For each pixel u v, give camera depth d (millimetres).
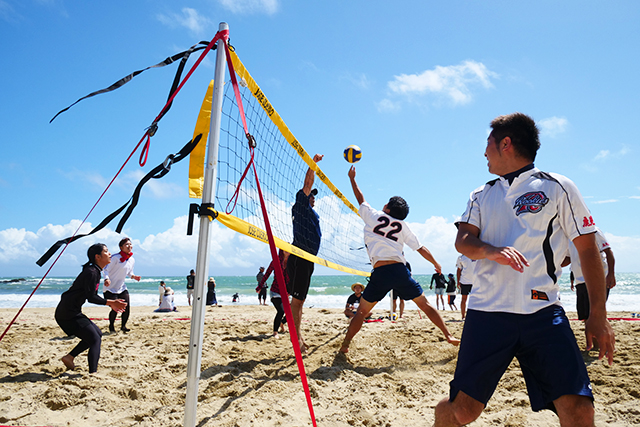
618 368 3156
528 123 1620
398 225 3830
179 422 2352
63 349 4266
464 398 1420
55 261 2049
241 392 2832
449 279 14039
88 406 2600
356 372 3357
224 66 2180
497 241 1577
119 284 5535
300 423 2354
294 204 3959
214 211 2037
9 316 8867
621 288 34781
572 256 3736
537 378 1391
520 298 1450
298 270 4062
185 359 3766
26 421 2373
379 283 3795
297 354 1880
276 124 3057
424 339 4566
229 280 54844
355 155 4254
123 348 4312
